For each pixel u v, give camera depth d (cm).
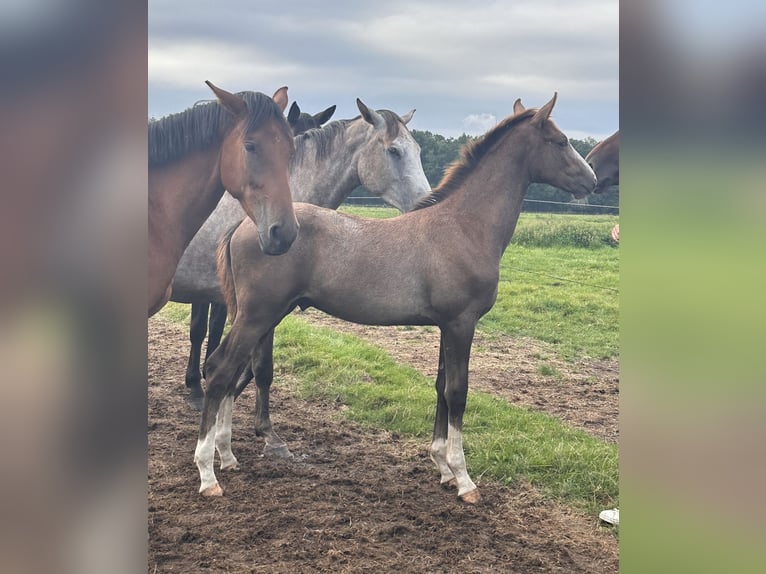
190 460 422
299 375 615
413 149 479
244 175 351
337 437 476
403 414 516
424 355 694
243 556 308
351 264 374
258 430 441
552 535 340
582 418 516
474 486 380
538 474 410
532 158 393
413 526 345
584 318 830
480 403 529
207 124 354
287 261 371
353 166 486
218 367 374
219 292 463
